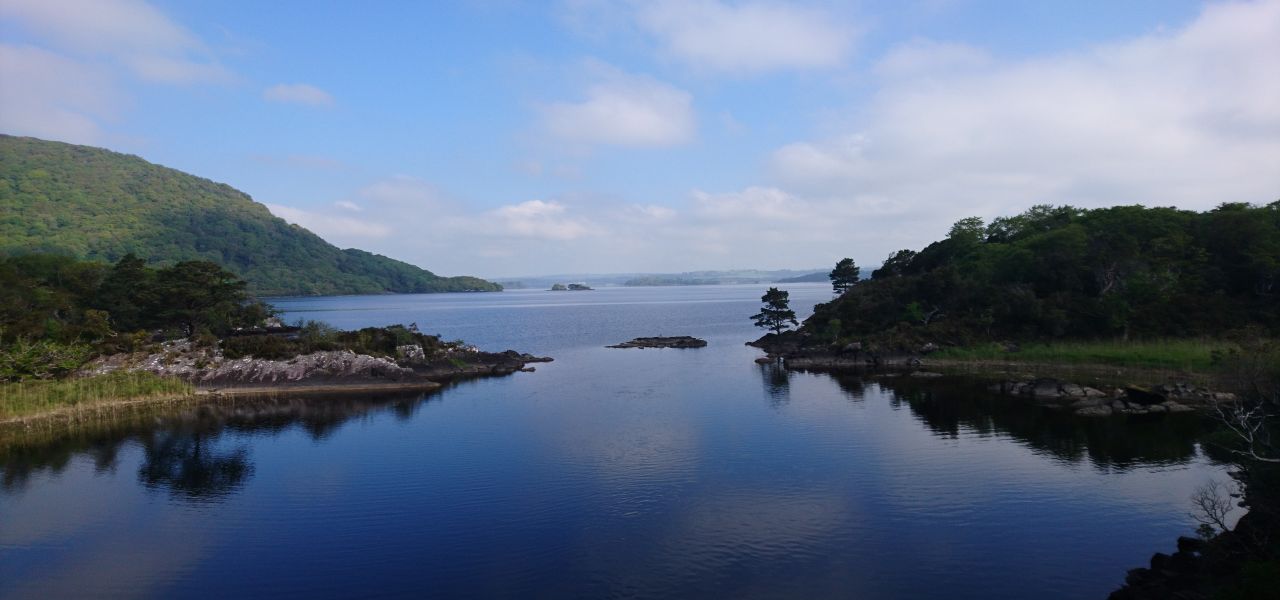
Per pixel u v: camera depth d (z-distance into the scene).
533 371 97.81
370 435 57.09
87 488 43.25
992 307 108.69
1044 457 46.53
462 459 48.66
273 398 77.06
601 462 47.03
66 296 120.12
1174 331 93.19
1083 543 32.22
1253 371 56.22
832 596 27.45
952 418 59.69
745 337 159.12
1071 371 85.62
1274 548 25.91
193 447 53.72
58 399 68.44
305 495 41.34
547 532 34.69
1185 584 26.30
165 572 31.02
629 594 27.95
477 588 28.81
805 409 65.00
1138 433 52.78
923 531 33.94
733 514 36.69
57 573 31.02
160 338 113.50
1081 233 114.19
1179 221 114.44
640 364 105.75
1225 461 44.56
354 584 29.47
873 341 105.12
